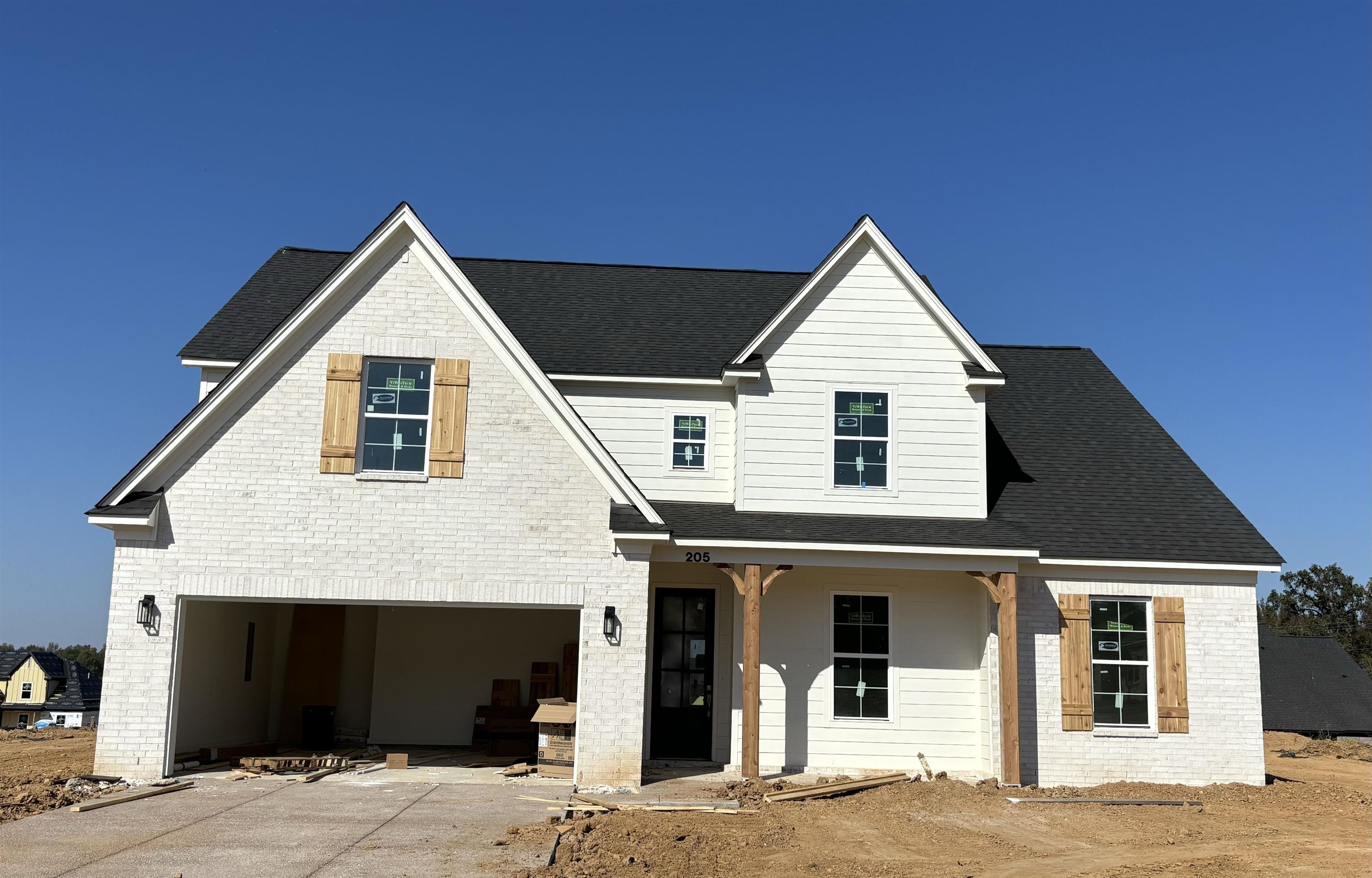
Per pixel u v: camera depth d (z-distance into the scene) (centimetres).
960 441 1662
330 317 1439
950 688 1623
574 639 1856
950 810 1323
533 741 1736
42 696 6200
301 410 1416
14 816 1136
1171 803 1421
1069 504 1705
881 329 1686
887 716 1614
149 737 1350
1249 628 1619
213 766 1504
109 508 1355
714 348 1825
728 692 1669
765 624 1628
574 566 1411
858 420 1667
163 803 1224
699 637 1702
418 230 1452
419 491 1412
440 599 1391
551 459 1430
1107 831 1230
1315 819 1352
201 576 1373
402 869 912
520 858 964
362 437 1428
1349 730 3491
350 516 1398
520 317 1902
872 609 1645
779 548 1526
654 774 1523
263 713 1806
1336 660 3759
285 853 969
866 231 1688
